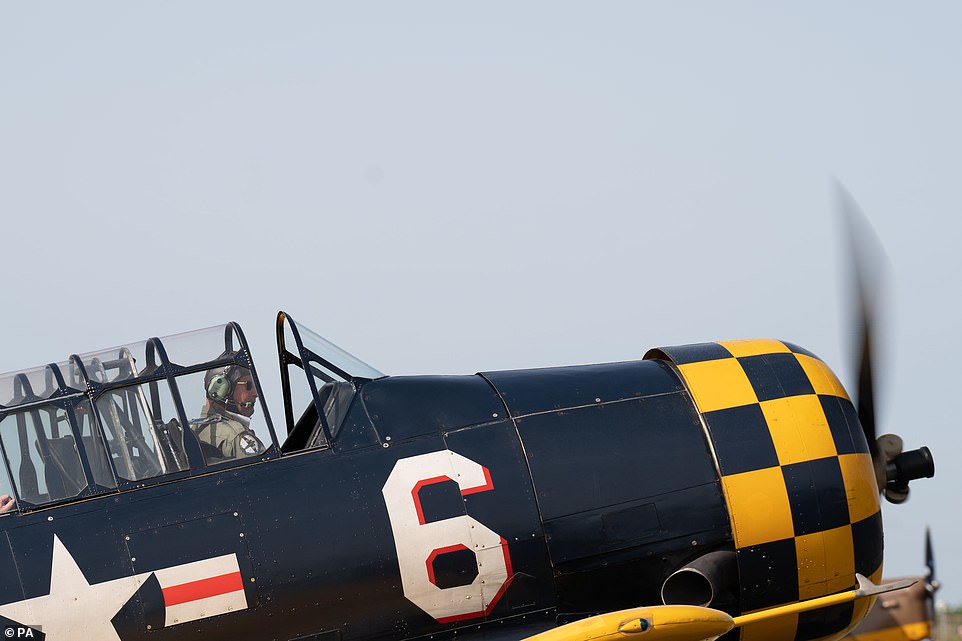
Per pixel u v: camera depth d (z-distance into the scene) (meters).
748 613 22.14
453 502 20.86
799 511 21.94
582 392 22.69
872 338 26.25
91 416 20.73
